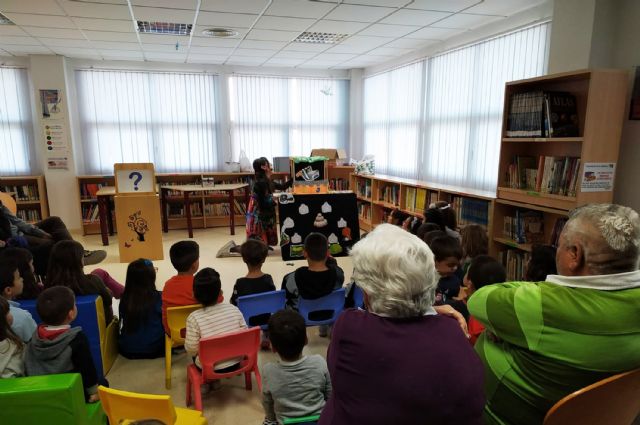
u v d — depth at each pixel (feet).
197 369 7.45
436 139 19.01
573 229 3.64
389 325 2.88
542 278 6.24
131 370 8.89
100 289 8.73
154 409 4.71
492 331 3.88
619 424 3.69
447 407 2.62
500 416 3.90
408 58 20.75
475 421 2.72
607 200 9.56
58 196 21.84
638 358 3.29
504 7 13.23
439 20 14.75
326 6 13.07
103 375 8.25
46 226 13.96
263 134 25.21
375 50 19.95
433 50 18.78
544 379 3.53
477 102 16.20
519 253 11.84
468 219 13.55
